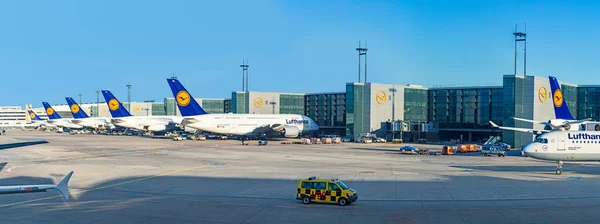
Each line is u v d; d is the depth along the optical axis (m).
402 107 126.88
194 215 32.06
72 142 111.81
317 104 149.75
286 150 88.00
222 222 30.14
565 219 30.77
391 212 32.94
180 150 87.06
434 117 130.38
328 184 35.81
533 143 54.88
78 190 42.16
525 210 33.50
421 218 31.08
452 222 30.03
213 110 187.75
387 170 56.44
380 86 121.56
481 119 119.00
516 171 55.75
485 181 47.16
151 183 46.19
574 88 113.25
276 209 34.06
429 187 43.41
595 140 53.41
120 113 144.88
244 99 156.88
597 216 31.62
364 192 40.78
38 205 35.31
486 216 31.64
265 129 120.25
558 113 77.38
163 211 33.31
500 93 115.00
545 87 99.50
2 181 47.06
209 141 116.19
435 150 90.19
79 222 29.92
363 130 119.88
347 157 74.00
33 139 125.75
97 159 69.38
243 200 37.50
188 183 46.16
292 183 46.12
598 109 111.25
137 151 84.56
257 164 63.22
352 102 119.50
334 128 143.38
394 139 115.94
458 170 56.56
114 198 38.38
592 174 53.09
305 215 32.06
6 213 32.47
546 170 57.00
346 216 31.72
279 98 158.12
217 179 48.84
